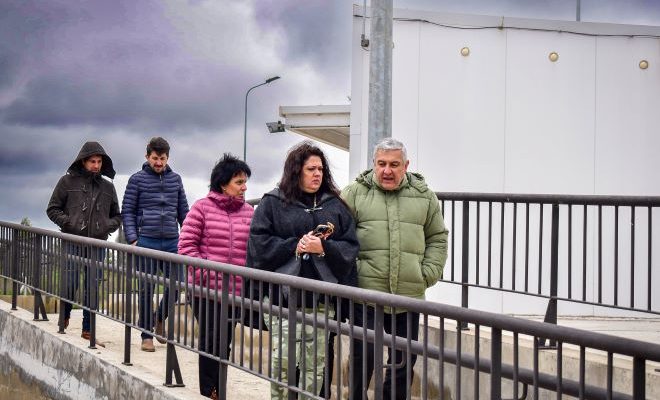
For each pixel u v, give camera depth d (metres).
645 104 10.67
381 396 4.66
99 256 7.63
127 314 7.08
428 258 5.85
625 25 10.66
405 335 5.82
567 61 10.68
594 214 9.84
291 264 5.61
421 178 5.91
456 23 10.73
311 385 5.52
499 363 3.95
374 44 8.28
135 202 8.52
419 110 10.74
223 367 5.91
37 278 9.04
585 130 10.68
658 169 10.66
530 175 10.66
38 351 8.59
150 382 6.50
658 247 9.81
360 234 5.77
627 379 5.51
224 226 6.75
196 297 6.23
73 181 8.70
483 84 10.70
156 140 8.51
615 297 6.48
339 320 4.87
